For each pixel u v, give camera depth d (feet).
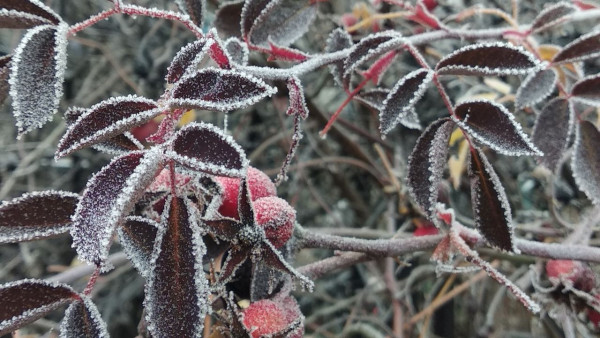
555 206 1.34
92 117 0.56
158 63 2.01
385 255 0.87
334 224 2.21
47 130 2.17
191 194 0.71
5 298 0.59
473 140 0.73
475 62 0.72
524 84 0.92
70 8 2.07
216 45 0.67
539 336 1.69
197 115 2.15
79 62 2.15
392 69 1.69
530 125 1.47
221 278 0.69
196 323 0.57
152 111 0.56
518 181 1.75
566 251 0.86
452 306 1.93
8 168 2.09
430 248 0.87
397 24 1.60
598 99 0.90
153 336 0.57
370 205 2.18
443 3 1.63
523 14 1.77
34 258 2.01
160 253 0.57
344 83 0.89
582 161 0.89
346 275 2.20
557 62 0.87
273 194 0.80
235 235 0.69
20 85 0.58
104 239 0.50
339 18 1.55
